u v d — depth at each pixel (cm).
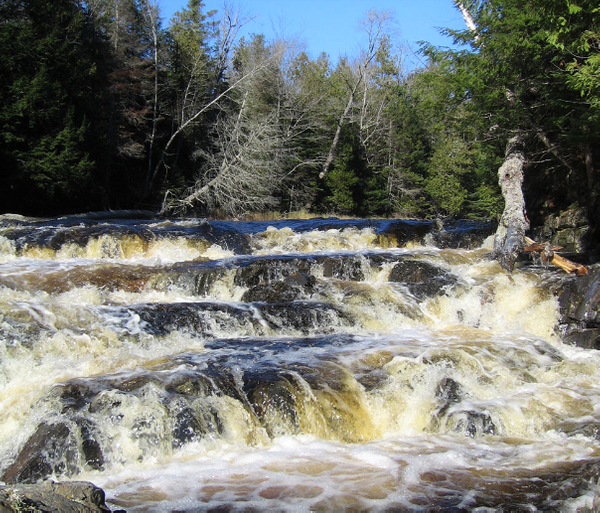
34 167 2405
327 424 593
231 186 3294
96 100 2980
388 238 1577
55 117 2534
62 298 960
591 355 814
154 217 2819
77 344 753
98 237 1327
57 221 1588
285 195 4044
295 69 4444
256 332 870
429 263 1115
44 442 519
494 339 855
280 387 614
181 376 630
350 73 4619
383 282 1079
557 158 1634
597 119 1282
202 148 3772
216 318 870
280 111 4134
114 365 697
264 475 495
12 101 2428
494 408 622
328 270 1141
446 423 604
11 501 331
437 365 711
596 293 865
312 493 458
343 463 520
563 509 430
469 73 1719
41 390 610
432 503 440
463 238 1565
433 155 4303
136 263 1183
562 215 1458
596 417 611
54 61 2608
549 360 782
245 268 1092
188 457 538
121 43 3603
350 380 659
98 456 521
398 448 558
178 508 433
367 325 915
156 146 3616
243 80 3694
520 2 1562
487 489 464
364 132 4597
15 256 1274
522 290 968
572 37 1405
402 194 4447
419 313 963
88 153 2611
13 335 741
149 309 870
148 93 3531
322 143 4353
